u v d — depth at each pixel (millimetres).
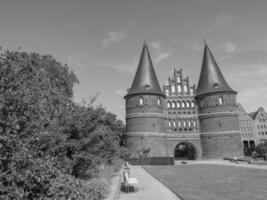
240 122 103750
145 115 60312
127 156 50312
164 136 62375
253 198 11125
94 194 8555
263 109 107312
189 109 66875
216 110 62719
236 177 19906
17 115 5914
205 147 63406
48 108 8445
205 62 68000
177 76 68938
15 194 5211
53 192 6113
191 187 15180
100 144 13047
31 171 5684
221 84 64562
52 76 29953
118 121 62250
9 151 5445
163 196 12984
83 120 12031
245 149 89500
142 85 62625
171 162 48812
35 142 6309
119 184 16062
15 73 6336
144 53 66312
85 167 12281
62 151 10555
